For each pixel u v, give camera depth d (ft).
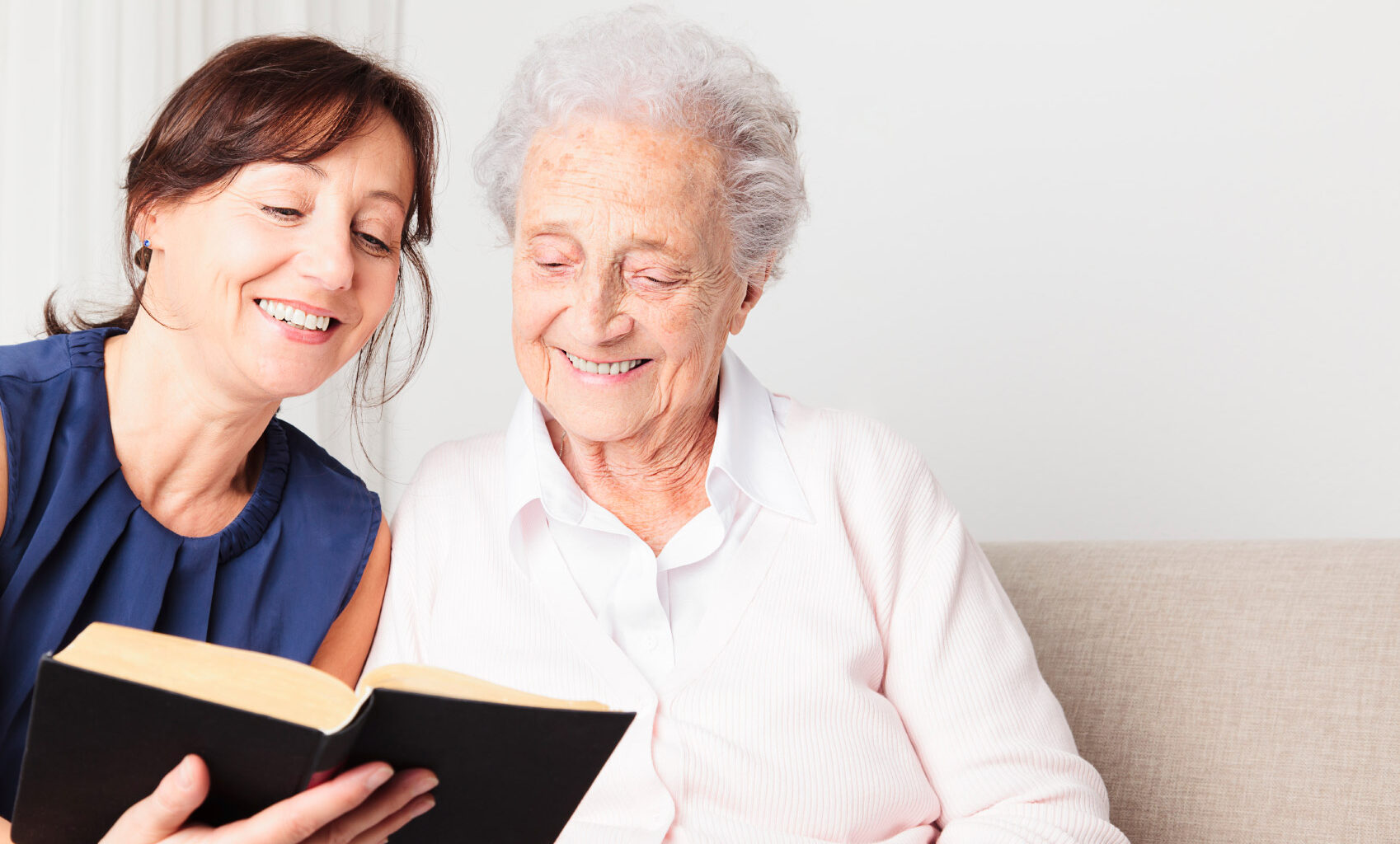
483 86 11.26
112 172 8.37
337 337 4.18
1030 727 4.47
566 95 4.26
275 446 4.68
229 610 4.44
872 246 9.86
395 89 4.27
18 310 8.01
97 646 2.72
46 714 2.54
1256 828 4.74
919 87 9.75
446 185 9.82
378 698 2.59
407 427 11.17
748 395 4.92
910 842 4.24
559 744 2.91
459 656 4.52
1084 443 9.08
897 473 4.83
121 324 4.73
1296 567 5.24
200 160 3.92
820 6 10.11
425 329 5.11
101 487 4.13
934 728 4.50
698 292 4.36
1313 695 4.85
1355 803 4.58
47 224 8.13
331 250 3.98
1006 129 9.43
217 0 9.45
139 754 2.65
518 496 4.62
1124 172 9.01
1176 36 8.87
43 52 8.14
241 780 2.72
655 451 4.64
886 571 4.64
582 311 4.24
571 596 4.48
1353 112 8.30
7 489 3.91
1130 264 8.96
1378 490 8.16
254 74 3.97
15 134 8.03
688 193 4.27
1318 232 8.38
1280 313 8.48
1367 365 8.21
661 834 4.07
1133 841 5.00
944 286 9.61
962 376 9.52
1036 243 9.29
